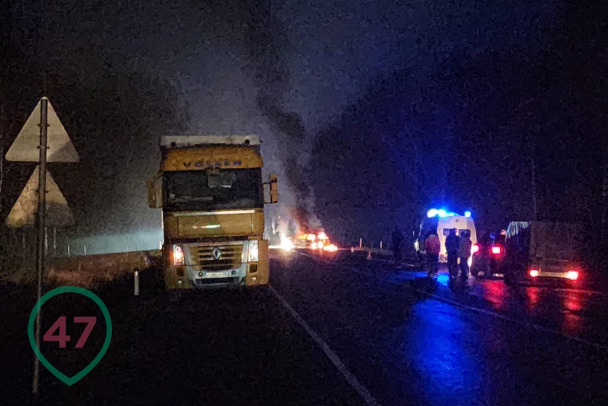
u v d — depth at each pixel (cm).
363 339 1198
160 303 1848
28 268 2777
